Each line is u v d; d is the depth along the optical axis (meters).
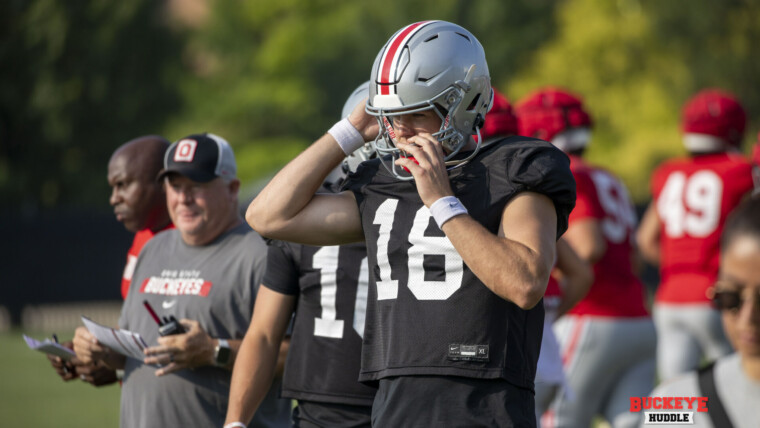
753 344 6.95
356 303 12.20
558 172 9.65
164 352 13.04
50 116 93.19
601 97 96.50
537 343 9.89
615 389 20.12
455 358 9.43
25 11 93.69
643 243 25.08
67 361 15.28
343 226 10.46
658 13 95.38
